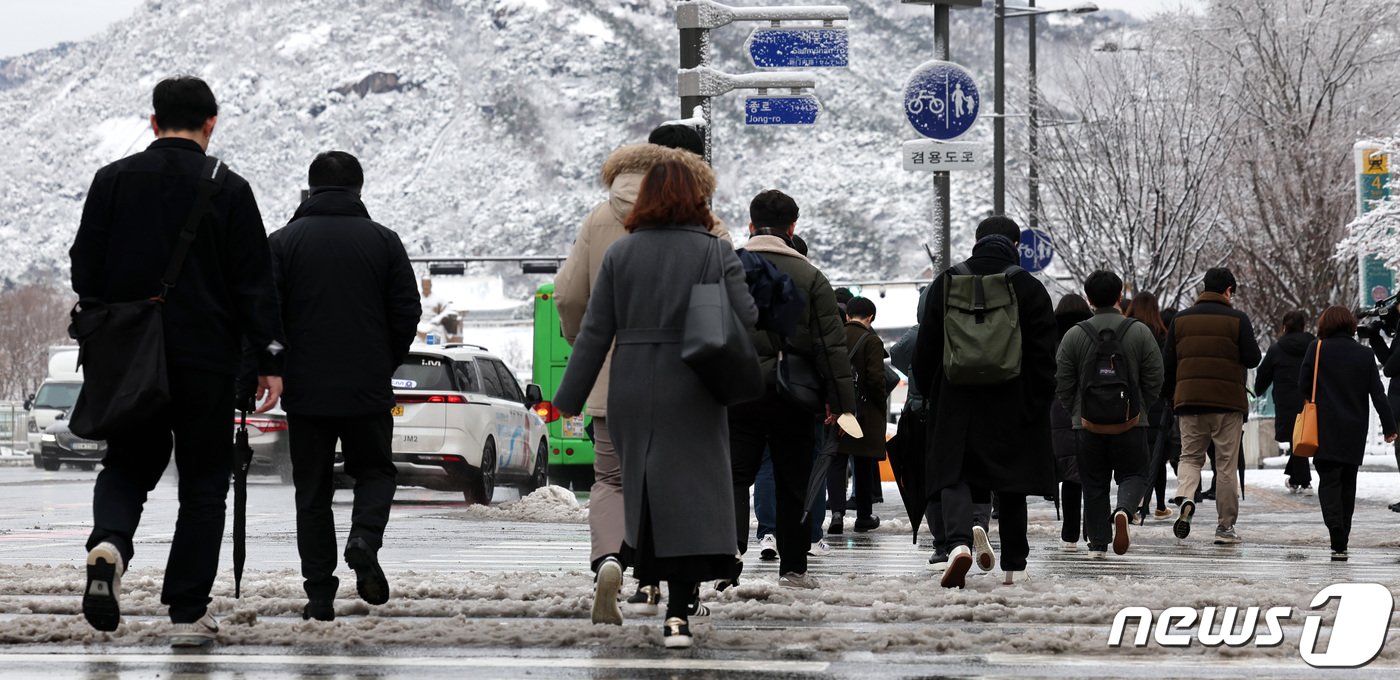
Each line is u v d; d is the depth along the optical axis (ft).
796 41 140.26
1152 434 113.19
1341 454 86.69
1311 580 68.74
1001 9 257.96
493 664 42.65
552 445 207.82
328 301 51.52
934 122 134.31
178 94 46.16
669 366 45.70
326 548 51.62
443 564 77.97
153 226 45.19
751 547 92.94
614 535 51.03
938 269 135.44
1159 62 295.07
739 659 43.80
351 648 45.50
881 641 46.11
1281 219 283.79
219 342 45.60
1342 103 287.89
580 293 52.54
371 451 52.06
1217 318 96.89
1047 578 69.21
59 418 269.85
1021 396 63.05
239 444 50.19
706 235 46.50
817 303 59.31
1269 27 286.46
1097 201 290.97
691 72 139.44
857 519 109.40
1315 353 88.43
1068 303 91.50
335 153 53.62
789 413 60.39
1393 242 225.97
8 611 54.34
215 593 58.59
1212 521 120.37
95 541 44.01
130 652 44.62
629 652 44.91
